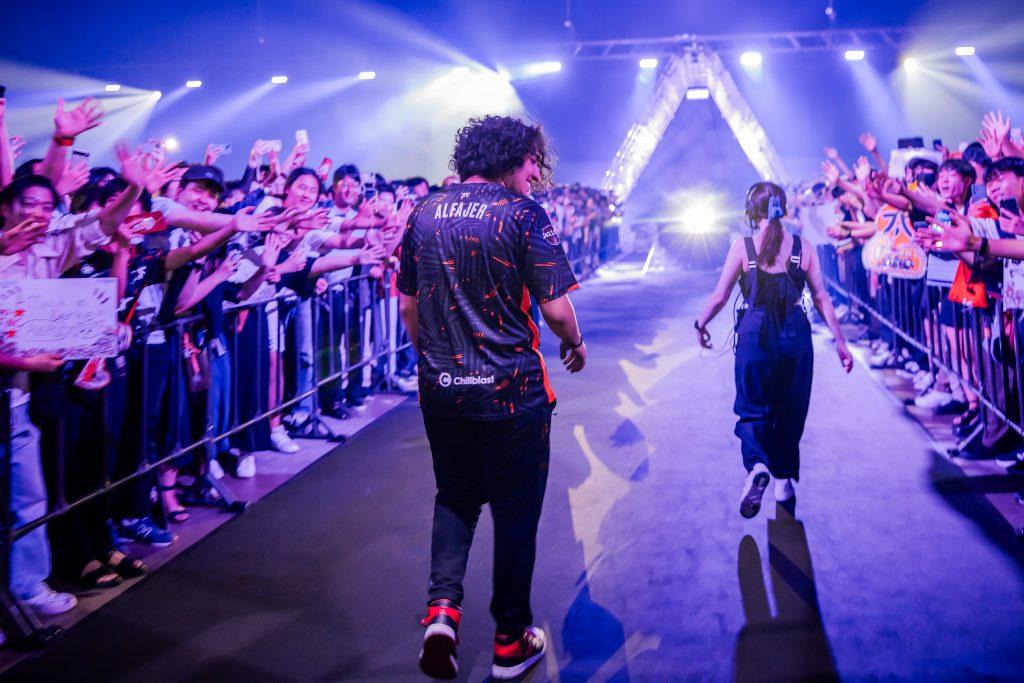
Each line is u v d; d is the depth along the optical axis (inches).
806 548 154.8
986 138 203.3
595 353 362.6
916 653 118.2
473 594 141.1
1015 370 184.7
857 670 114.5
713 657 118.8
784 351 165.2
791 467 171.2
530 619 116.1
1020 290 162.2
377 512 180.7
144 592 144.1
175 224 167.9
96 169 182.9
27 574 135.7
